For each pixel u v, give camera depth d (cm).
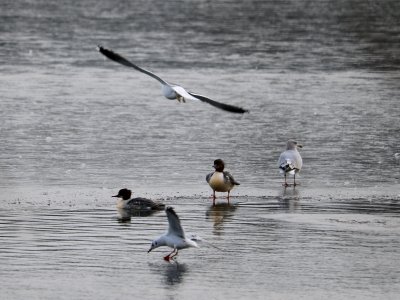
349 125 3462
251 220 2233
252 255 1959
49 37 5994
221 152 3012
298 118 3581
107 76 4581
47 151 2991
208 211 2317
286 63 5028
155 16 7312
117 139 3186
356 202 2428
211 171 2772
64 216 2255
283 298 1716
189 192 2520
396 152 3044
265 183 2639
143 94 4094
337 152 3036
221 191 2425
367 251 1991
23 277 1811
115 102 3888
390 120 3559
